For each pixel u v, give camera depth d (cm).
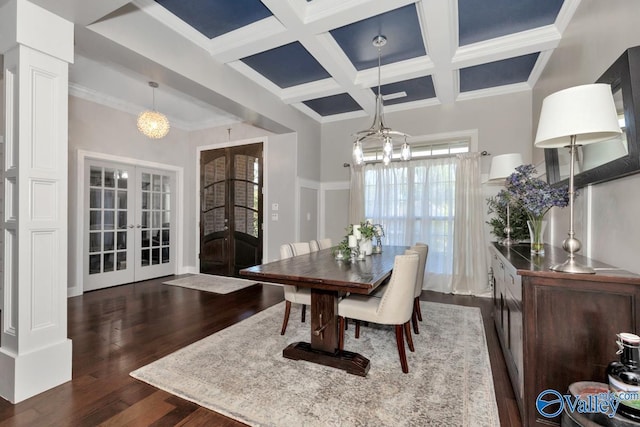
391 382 205
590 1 216
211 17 272
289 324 312
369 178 498
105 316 337
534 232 235
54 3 190
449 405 180
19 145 187
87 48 242
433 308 367
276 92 419
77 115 423
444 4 239
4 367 187
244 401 183
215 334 286
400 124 482
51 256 202
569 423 124
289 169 498
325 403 182
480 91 424
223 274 554
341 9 246
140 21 251
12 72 193
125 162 484
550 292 154
